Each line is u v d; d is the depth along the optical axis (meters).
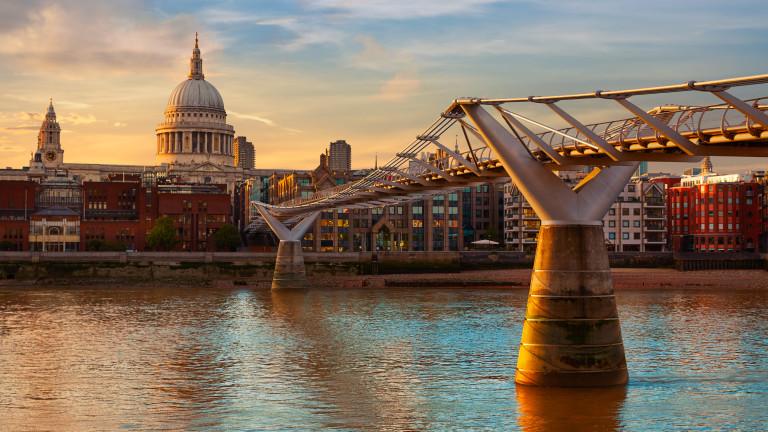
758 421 50.66
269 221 162.00
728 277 175.50
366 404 56.38
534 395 55.56
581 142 50.91
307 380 65.00
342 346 81.81
